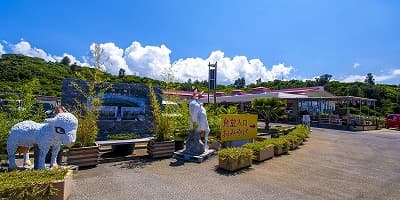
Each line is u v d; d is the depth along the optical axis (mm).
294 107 28734
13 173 4258
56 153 5824
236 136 10297
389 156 10234
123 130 12555
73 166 6398
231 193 5219
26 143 5547
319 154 9945
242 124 10586
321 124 24453
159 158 8227
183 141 9500
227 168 6965
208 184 5734
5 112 7441
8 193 3691
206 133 8719
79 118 7172
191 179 6066
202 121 8477
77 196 4723
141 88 13273
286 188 5703
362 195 5449
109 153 8703
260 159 8188
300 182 6195
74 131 5676
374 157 9875
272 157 8945
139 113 13094
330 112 29016
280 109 18688
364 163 8688
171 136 8852
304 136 13148
